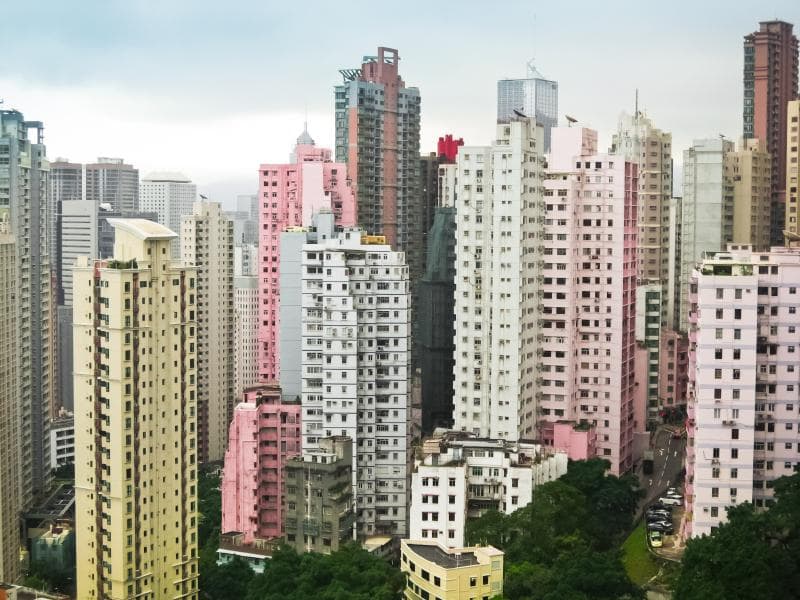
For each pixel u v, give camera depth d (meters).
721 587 186.75
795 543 195.12
